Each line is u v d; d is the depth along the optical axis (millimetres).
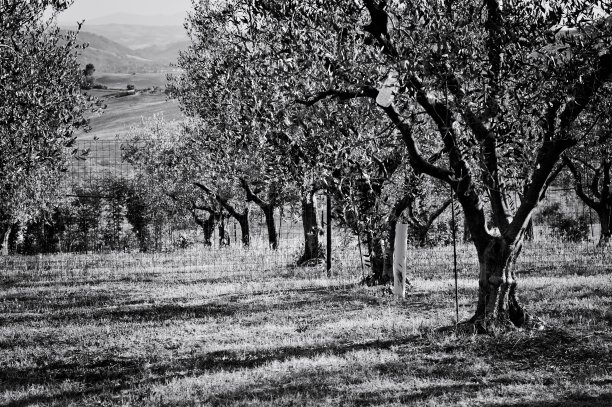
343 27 11539
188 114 34250
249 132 11641
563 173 36500
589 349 11938
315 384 10516
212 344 14172
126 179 46969
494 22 11016
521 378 10523
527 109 11219
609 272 22875
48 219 40312
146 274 28109
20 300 21781
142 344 14500
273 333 15047
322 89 11297
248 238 42719
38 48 17125
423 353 12273
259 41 12148
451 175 12727
